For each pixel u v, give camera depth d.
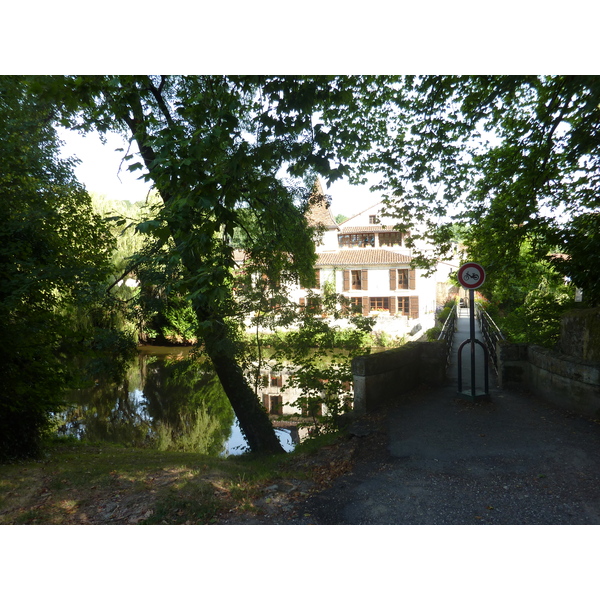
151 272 8.48
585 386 6.30
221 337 9.57
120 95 5.98
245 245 10.42
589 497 4.00
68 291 9.41
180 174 4.62
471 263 7.64
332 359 10.28
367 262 37.62
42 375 8.31
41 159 9.58
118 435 14.23
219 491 4.61
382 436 6.06
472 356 7.47
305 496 4.45
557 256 8.73
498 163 9.80
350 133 6.00
